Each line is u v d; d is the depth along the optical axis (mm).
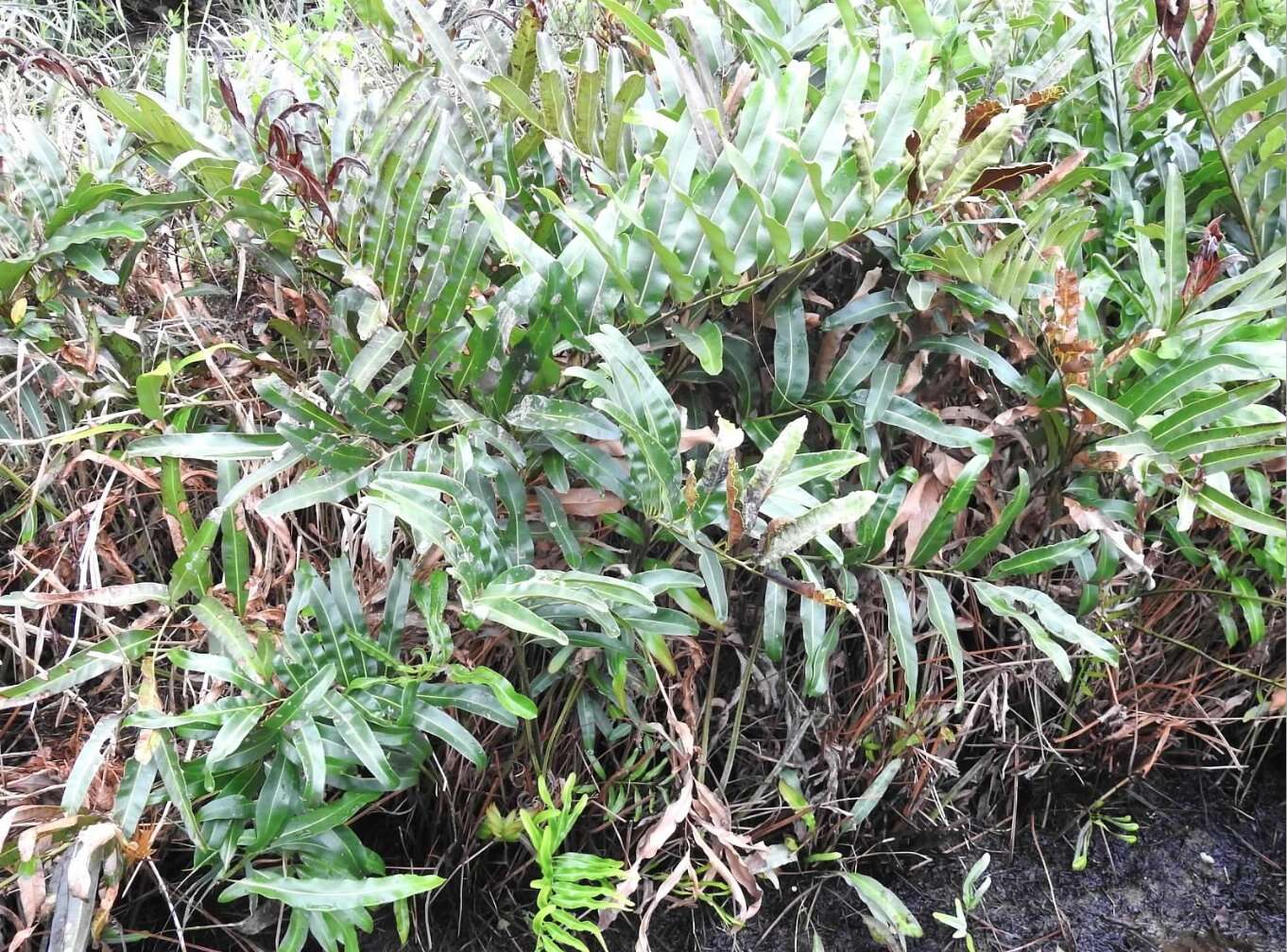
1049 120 1356
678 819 1047
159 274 1215
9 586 1110
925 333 1154
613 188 1081
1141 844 1375
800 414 1161
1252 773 1468
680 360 1106
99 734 884
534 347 926
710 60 1186
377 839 1176
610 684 1106
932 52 1099
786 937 1216
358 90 1067
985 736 1358
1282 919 1296
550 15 1548
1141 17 1513
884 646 1219
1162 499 1266
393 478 824
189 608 1019
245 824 976
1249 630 1341
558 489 984
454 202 950
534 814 1097
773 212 958
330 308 1096
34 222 1002
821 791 1239
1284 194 1263
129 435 1129
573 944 1034
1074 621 1045
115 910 1038
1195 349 1067
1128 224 1249
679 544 1110
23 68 1117
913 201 930
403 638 1067
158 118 981
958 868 1324
